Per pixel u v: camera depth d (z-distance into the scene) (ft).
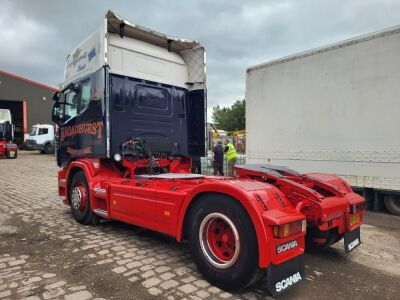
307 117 26.40
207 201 11.78
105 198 17.42
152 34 20.38
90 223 19.60
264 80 29.45
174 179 15.06
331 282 12.39
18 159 80.18
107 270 12.90
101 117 18.04
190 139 22.82
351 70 23.82
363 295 11.37
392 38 21.79
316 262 14.46
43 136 101.09
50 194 30.83
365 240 17.69
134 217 15.37
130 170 18.84
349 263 14.37
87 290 11.20
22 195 30.30
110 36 19.17
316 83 25.80
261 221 10.19
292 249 10.70
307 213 12.75
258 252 10.35
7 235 17.48
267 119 29.22
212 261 11.62
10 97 122.72
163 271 12.86
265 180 14.07
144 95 19.99
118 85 18.75
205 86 21.97
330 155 25.05
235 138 74.69
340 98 24.44
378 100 22.50
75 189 20.11
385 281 12.55
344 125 24.27
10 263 13.56
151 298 10.73
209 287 11.54
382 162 22.40
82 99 20.16
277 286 10.23
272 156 28.89
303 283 12.25
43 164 66.13
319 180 14.52
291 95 27.43
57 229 18.70
